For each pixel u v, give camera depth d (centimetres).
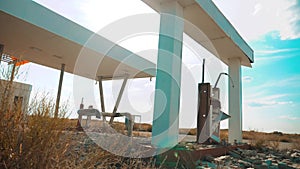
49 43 601
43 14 504
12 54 666
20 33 543
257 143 669
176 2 471
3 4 436
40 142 138
